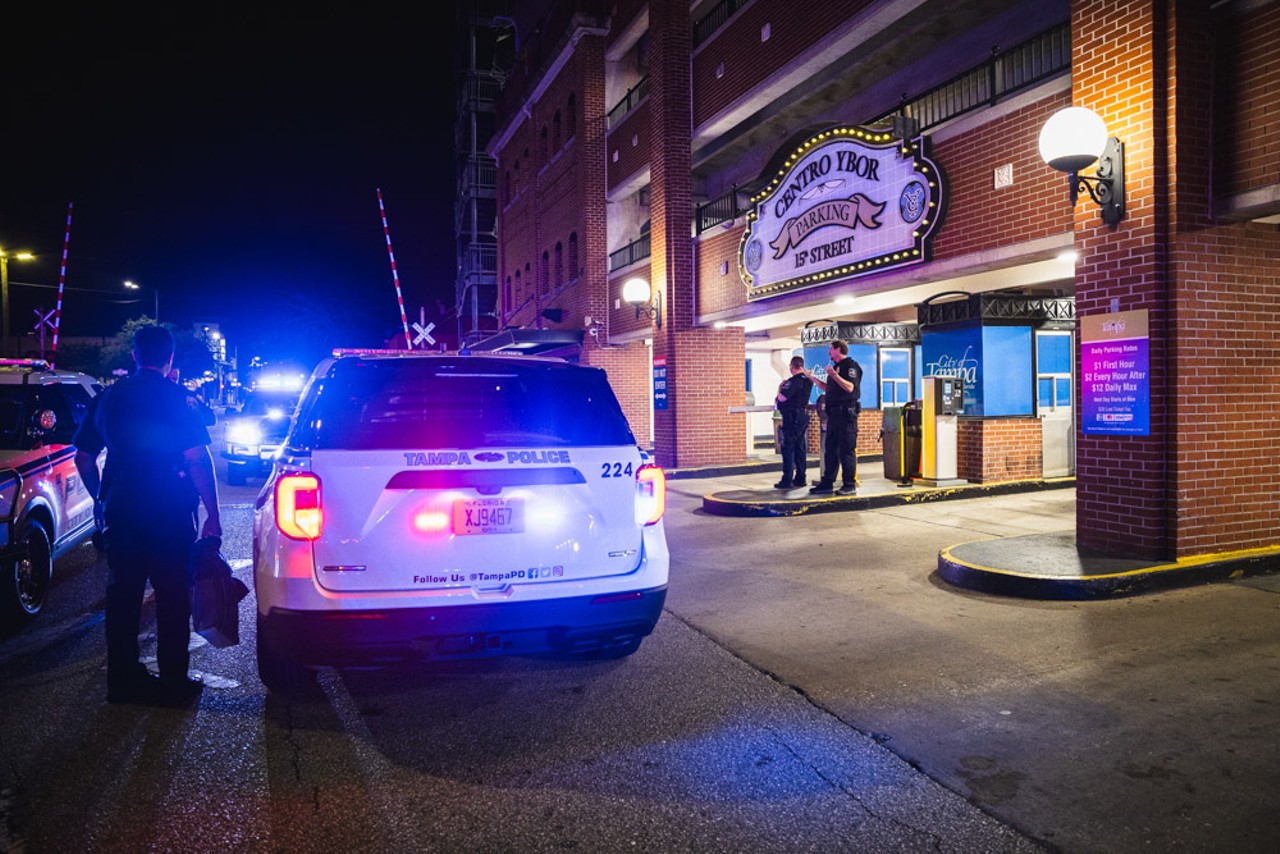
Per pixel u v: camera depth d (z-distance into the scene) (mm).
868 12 11102
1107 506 7133
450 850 2947
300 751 3781
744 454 16797
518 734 3949
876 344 17406
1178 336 6617
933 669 4746
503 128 28984
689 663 4965
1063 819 3070
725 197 15672
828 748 3740
